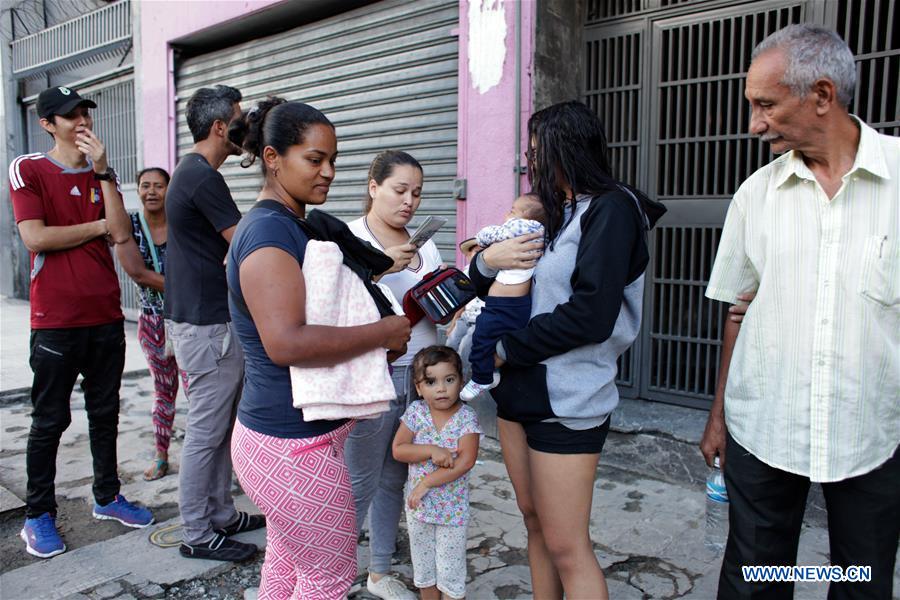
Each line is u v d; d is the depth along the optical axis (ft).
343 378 5.48
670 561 9.23
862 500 5.72
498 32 13.17
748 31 12.00
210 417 9.28
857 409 5.56
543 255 6.41
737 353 6.28
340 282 5.60
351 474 8.11
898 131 10.81
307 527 5.65
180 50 21.89
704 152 12.62
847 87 5.23
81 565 9.29
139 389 18.62
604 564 9.18
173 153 22.40
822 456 5.62
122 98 26.27
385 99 15.74
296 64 17.98
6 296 34.63
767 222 5.90
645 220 6.29
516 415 6.41
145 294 12.17
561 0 13.26
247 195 20.07
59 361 9.63
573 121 6.23
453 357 7.88
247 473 5.69
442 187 14.76
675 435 11.80
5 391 17.65
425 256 8.75
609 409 6.33
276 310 5.19
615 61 13.47
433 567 8.04
